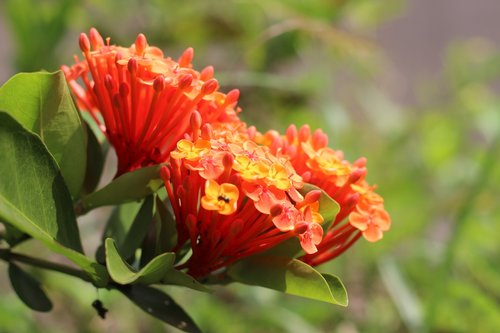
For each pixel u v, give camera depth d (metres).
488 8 1.45
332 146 0.81
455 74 1.04
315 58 0.90
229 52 0.95
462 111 1.01
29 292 0.54
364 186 0.54
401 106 1.24
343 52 0.89
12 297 0.74
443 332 0.82
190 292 0.82
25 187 0.51
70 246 0.53
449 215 0.91
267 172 0.51
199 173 0.50
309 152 0.53
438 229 1.03
